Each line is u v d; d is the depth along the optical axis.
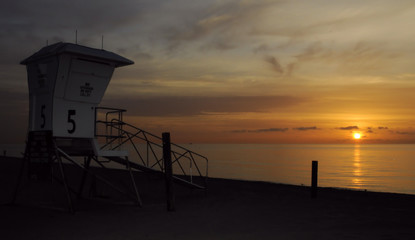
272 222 9.83
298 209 12.07
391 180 61.91
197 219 10.17
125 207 12.19
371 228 9.09
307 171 81.81
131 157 127.81
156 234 8.25
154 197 14.98
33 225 8.84
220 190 17.44
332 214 11.16
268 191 17.27
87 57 11.30
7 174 20.86
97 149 11.70
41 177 10.97
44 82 11.05
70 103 11.23
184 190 17.48
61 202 12.91
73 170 23.88
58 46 11.21
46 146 10.90
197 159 144.00
